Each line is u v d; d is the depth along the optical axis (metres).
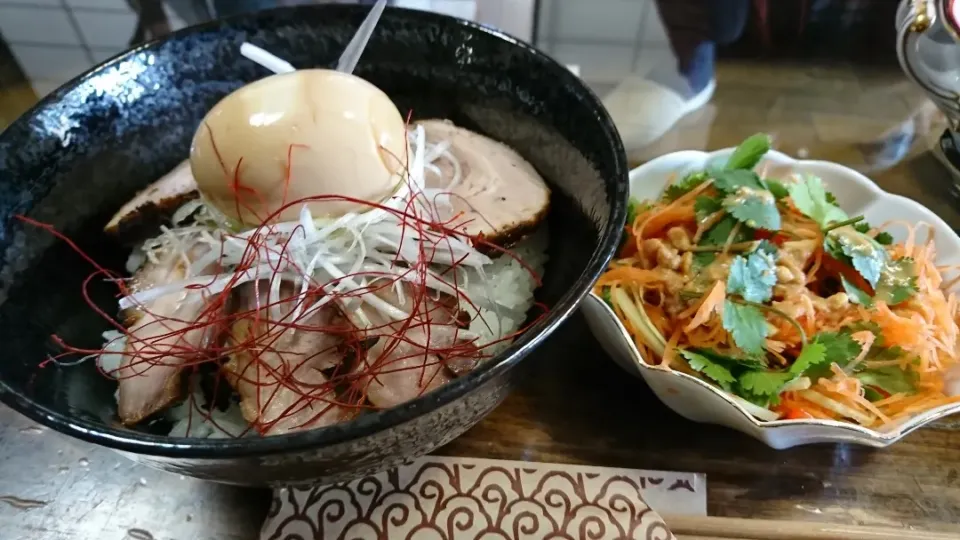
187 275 0.18
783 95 0.28
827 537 0.16
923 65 0.24
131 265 0.20
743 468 0.18
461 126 0.22
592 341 0.20
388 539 0.16
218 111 0.17
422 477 0.17
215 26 0.20
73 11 0.31
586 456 0.18
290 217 0.17
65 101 0.18
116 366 0.18
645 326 0.19
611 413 0.19
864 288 0.20
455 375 0.17
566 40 0.30
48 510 0.17
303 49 0.21
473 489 0.17
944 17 0.22
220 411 0.18
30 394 0.15
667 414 0.19
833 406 0.18
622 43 0.30
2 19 0.31
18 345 0.16
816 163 0.22
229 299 0.18
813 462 0.18
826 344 0.18
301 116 0.16
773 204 0.20
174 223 0.20
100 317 0.19
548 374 0.20
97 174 0.20
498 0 0.31
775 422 0.16
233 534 0.17
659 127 0.26
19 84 0.28
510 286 0.19
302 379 0.17
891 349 0.19
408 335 0.17
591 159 0.18
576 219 0.19
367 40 0.20
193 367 0.18
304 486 0.16
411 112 0.22
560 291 0.18
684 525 0.16
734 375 0.19
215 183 0.17
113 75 0.19
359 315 0.17
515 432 0.18
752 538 0.16
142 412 0.17
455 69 0.21
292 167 0.16
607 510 0.17
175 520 0.17
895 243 0.21
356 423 0.12
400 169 0.18
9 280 0.17
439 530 0.16
